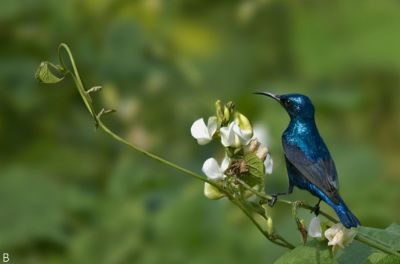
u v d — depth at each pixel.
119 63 12.68
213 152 12.02
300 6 13.70
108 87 12.48
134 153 11.89
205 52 13.94
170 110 12.49
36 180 10.60
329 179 7.48
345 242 6.71
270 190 11.33
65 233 10.39
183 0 14.09
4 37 13.07
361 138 13.26
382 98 13.53
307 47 13.56
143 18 13.56
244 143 6.92
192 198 9.99
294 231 10.02
